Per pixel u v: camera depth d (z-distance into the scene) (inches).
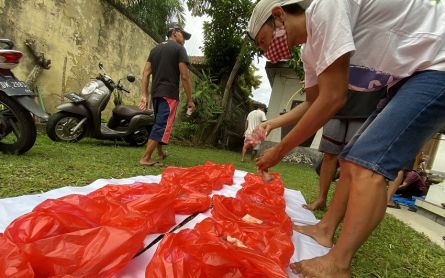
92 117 176.4
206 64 461.1
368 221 47.4
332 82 47.3
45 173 96.3
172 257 41.5
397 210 161.2
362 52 50.1
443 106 46.9
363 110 90.7
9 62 111.7
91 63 225.3
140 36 278.7
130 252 42.9
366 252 76.9
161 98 138.2
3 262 34.0
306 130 52.4
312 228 75.2
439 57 47.9
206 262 41.2
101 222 48.9
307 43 53.6
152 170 129.6
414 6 49.0
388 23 48.3
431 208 153.9
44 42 187.2
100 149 166.9
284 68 416.2
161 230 59.8
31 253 37.3
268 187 100.7
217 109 373.4
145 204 58.2
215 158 240.1
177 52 138.5
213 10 417.4
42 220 44.6
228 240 49.7
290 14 55.0
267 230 56.6
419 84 47.8
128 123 205.3
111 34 242.1
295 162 401.1
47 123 164.6
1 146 116.0
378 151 47.2
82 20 212.8
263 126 82.3
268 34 57.1
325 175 105.0
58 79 199.8
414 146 47.8
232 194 98.1
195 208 71.4
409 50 48.4
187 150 269.4
